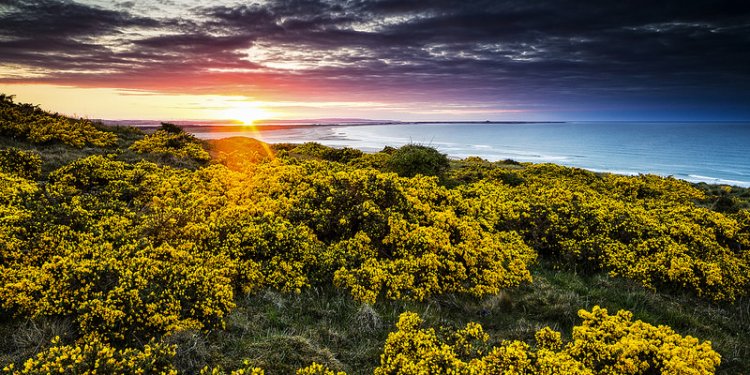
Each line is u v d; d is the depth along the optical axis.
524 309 8.07
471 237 9.70
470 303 8.23
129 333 5.93
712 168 89.19
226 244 8.38
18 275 6.38
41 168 13.44
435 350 5.98
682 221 12.48
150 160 17.06
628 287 9.36
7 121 16.97
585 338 6.61
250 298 7.46
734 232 11.80
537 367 5.88
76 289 6.24
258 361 5.73
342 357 6.26
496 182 19.16
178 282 6.70
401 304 7.89
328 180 11.16
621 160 104.56
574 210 12.44
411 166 19.12
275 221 9.30
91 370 4.89
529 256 10.32
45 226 7.79
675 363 5.70
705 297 9.29
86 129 19.98
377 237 9.54
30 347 5.40
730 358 7.02
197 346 5.80
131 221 9.12
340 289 8.03
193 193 11.24
